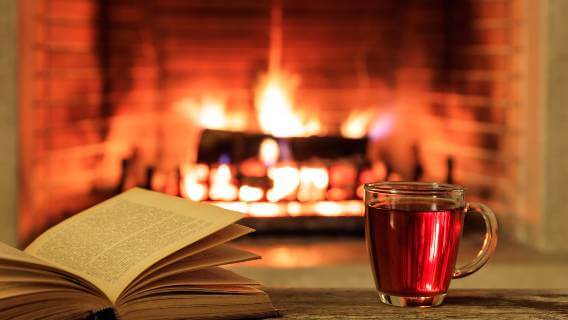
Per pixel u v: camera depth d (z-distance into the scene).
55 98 2.22
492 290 0.81
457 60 2.55
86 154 2.40
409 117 2.62
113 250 0.72
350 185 2.21
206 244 0.70
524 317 0.71
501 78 2.31
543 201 2.08
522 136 2.19
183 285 0.69
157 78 2.58
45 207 2.20
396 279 0.72
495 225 0.75
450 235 0.71
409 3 2.57
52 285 0.65
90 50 2.41
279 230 2.13
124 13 2.51
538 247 2.10
